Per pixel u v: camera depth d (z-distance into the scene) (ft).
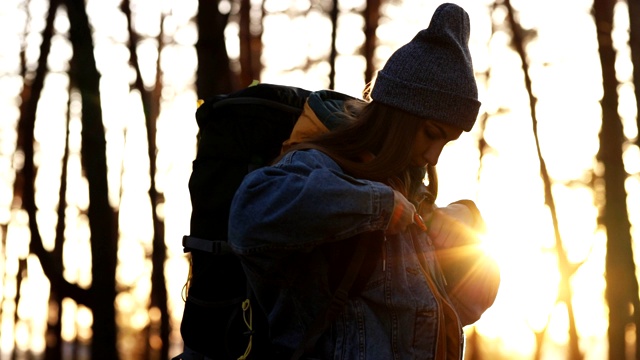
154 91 50.19
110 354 27.37
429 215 7.14
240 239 6.27
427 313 6.49
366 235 6.44
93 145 27.48
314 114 6.87
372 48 49.14
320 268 6.41
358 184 6.28
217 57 24.63
